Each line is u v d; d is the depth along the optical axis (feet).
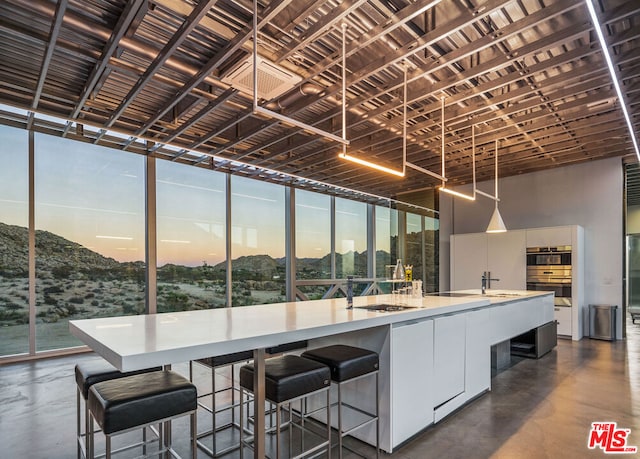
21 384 12.41
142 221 18.84
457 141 18.06
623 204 20.80
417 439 8.49
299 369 6.66
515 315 14.26
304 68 11.30
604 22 8.84
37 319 15.89
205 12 8.20
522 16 9.64
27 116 14.89
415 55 10.98
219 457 7.80
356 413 8.47
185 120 15.79
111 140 17.26
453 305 10.07
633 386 12.25
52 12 8.40
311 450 6.92
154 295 18.67
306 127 9.60
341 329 6.98
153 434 8.88
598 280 21.30
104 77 11.11
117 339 5.45
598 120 15.55
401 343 8.25
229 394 11.62
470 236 24.64
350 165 22.13
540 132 17.16
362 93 13.12
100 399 5.04
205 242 21.02
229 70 10.70
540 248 21.66
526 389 11.96
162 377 5.97
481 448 8.09
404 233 31.35
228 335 5.76
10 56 10.69
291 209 25.30
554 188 23.29
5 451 7.99
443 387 9.60
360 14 9.40
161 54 9.64
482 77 12.55
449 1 9.00
